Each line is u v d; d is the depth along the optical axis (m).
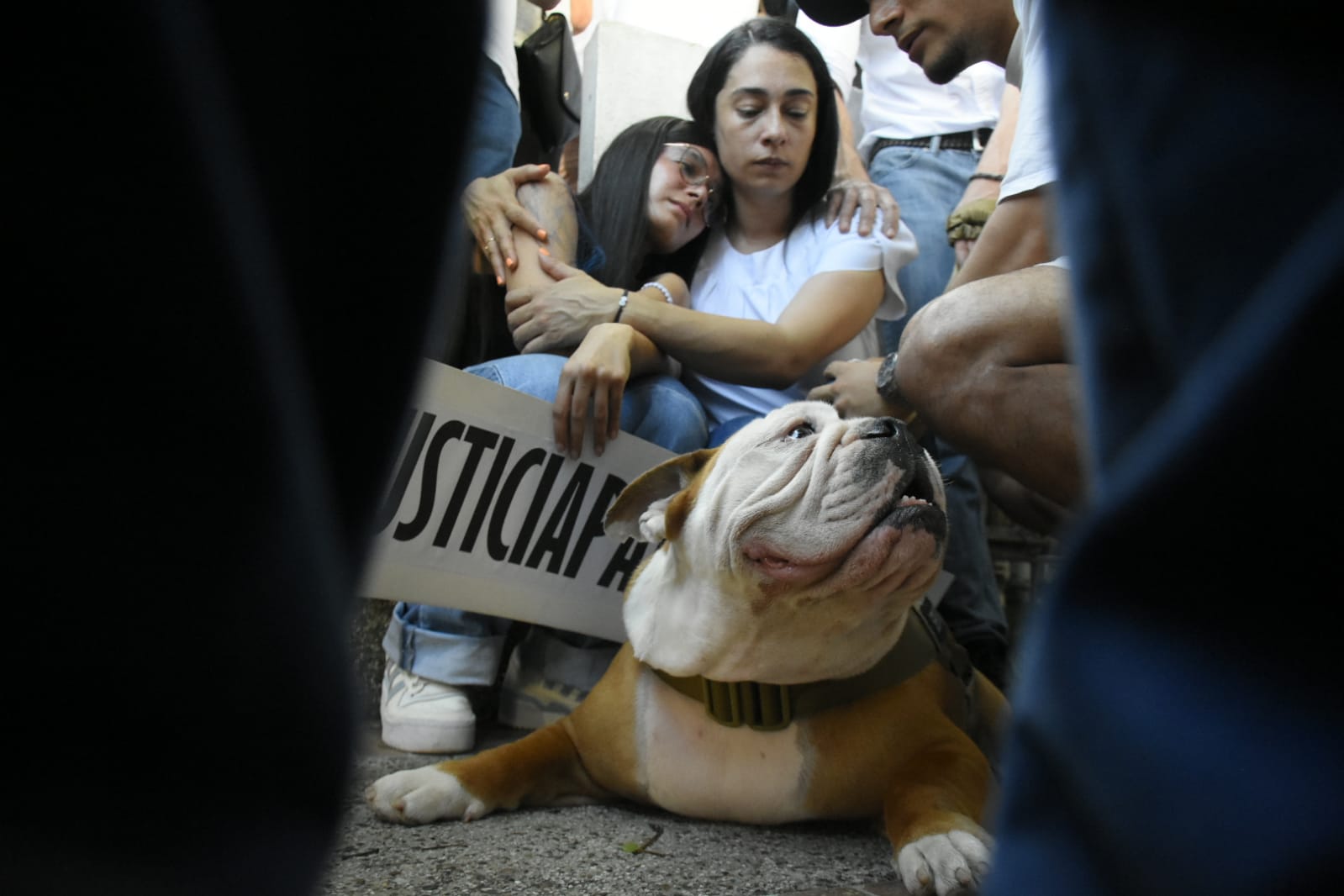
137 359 0.34
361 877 1.47
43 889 0.36
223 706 0.38
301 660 0.40
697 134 3.02
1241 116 0.41
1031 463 2.21
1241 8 0.41
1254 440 0.33
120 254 0.34
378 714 2.85
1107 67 0.47
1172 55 0.44
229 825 0.40
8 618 0.34
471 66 0.48
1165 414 0.39
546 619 2.49
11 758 0.35
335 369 0.47
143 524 0.36
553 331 2.65
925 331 2.26
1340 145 0.38
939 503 1.68
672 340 2.66
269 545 0.39
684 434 2.70
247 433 0.37
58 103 0.32
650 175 2.94
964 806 1.59
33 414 0.33
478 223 2.73
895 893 1.47
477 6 0.48
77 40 0.32
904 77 3.61
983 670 3.05
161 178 0.34
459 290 2.62
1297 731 0.33
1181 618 0.36
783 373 2.76
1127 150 0.45
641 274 3.11
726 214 3.12
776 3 3.51
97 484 0.35
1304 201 0.38
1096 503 0.41
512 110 2.85
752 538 1.66
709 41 3.55
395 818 1.76
